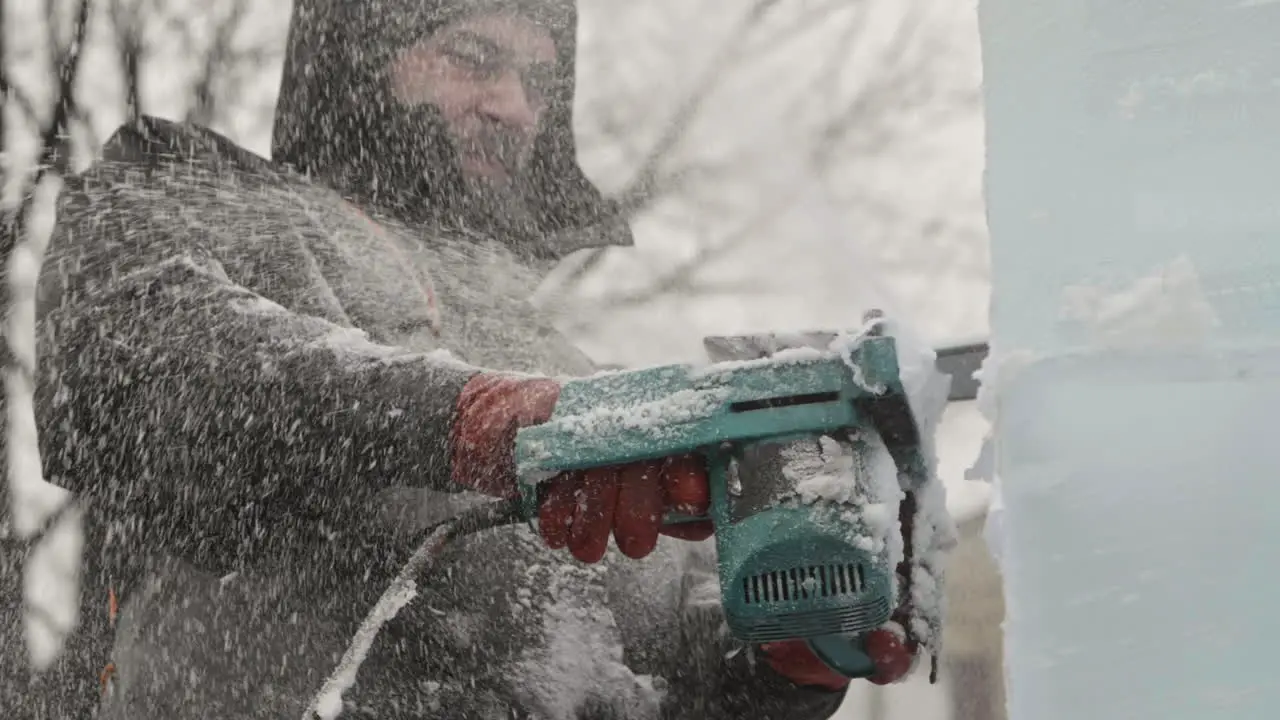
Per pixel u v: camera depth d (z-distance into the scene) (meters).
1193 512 0.67
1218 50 0.71
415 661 1.53
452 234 1.96
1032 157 0.75
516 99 2.04
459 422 1.19
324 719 1.21
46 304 1.51
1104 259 0.72
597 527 1.13
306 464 1.24
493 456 1.17
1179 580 0.66
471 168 2.00
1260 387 0.67
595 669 1.58
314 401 1.25
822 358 1.09
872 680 1.29
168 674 1.56
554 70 2.12
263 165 1.74
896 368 1.06
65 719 1.89
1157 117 0.72
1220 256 0.69
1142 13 0.73
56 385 1.40
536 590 1.60
